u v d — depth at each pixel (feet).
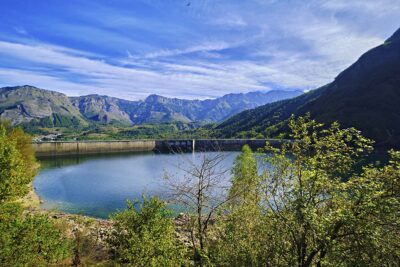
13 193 47.52
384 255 28.09
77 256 69.41
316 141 34.45
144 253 46.85
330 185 32.53
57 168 397.19
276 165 36.78
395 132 506.48
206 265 40.32
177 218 81.20
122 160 507.30
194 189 44.75
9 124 227.20
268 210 36.83
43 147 565.53
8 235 41.75
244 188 42.29
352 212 29.04
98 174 338.54
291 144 36.81
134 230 50.98
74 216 134.51
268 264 35.73
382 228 28.48
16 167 48.32
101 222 129.59
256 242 37.14
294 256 33.42
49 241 46.78
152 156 578.25
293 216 32.30
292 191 33.53
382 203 27.45
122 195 219.00
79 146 621.31
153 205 53.11
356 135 33.32
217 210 44.73
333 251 28.50
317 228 28.68
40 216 48.70
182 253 49.16
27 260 43.24
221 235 41.98
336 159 33.91
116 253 55.47
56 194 224.94
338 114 602.03
